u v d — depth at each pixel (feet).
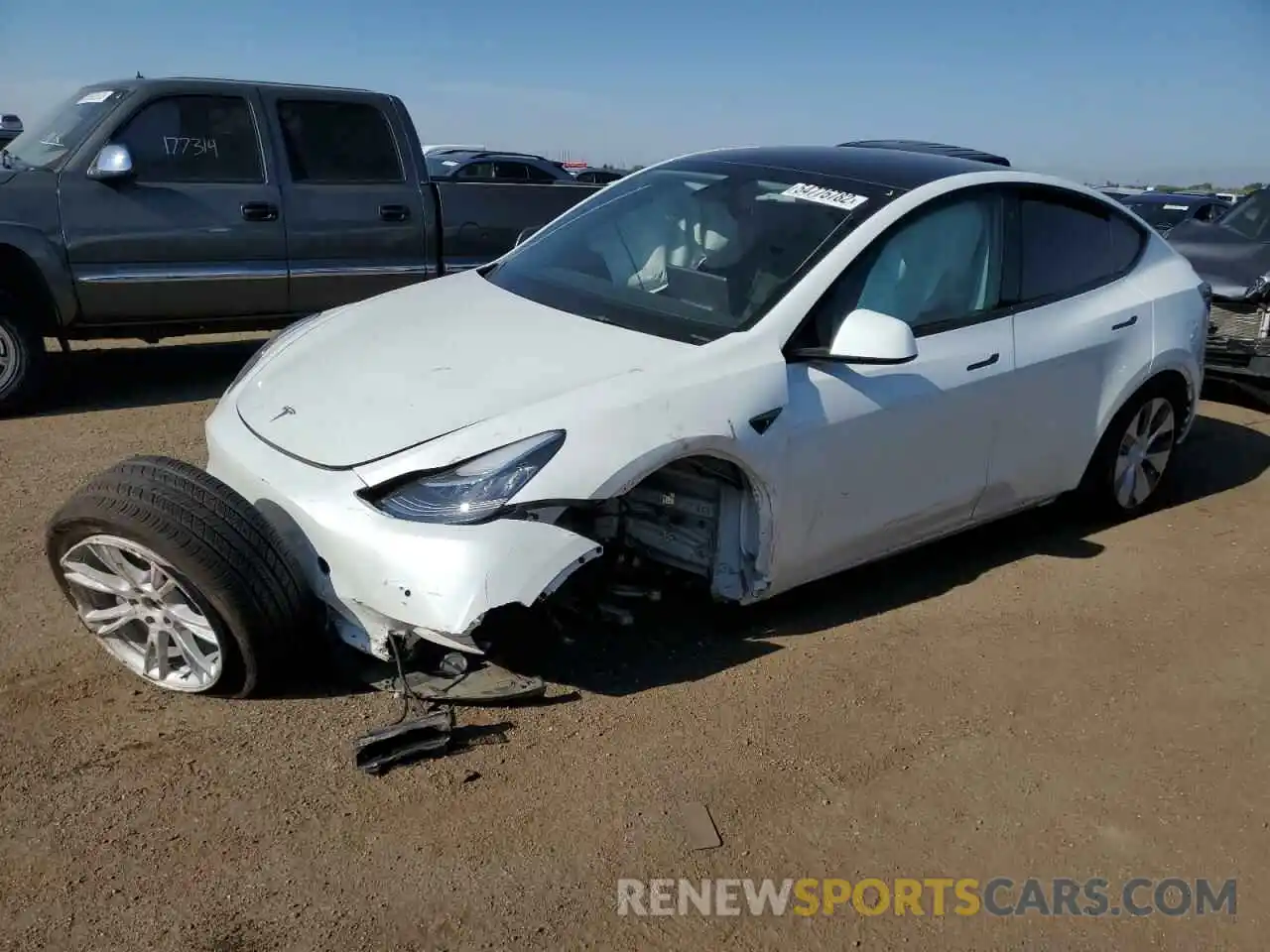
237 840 8.70
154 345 27.25
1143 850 9.55
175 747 9.80
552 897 8.41
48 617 12.09
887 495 12.73
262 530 9.83
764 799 9.75
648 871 8.77
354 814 9.10
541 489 9.82
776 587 12.16
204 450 18.35
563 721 10.62
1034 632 13.26
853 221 12.71
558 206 26.58
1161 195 49.83
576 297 12.92
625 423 10.34
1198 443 21.76
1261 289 23.25
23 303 19.70
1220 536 16.75
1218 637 13.47
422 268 24.56
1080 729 11.28
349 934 7.89
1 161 21.07
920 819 9.70
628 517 12.30
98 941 7.64
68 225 20.01
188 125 21.44
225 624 9.72
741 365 11.21
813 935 8.30
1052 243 14.82
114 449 18.16
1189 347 16.22
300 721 10.28
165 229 21.02
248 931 7.84
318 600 10.34
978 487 13.87
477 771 9.78
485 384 10.83
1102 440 15.97
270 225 22.26
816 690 11.53
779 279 12.21
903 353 11.32
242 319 22.61
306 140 22.84
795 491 11.67
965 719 11.26
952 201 13.55
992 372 13.43
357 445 10.27
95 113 20.85
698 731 10.64
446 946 7.87
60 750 9.65
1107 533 16.65
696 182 14.38
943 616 13.50
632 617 12.27
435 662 10.95
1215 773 10.73
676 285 12.67
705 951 8.06
